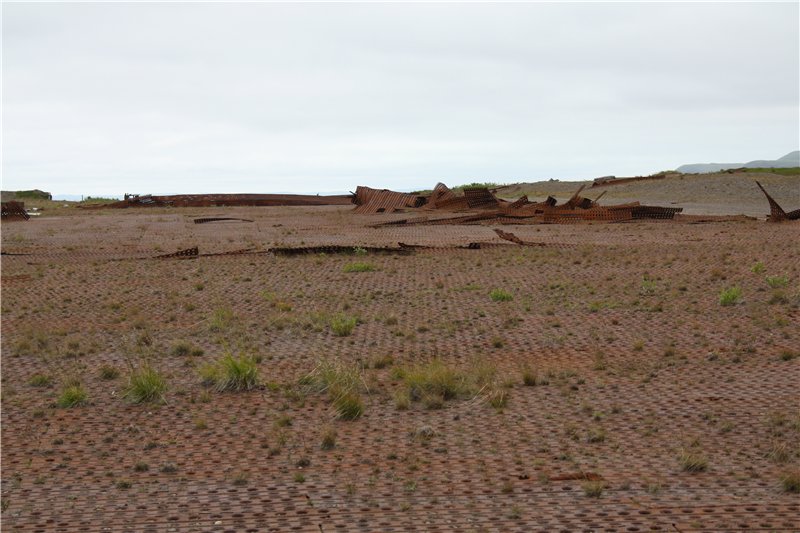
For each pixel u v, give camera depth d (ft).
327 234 122.31
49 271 76.18
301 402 31.35
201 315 52.44
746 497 20.84
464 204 187.42
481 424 28.02
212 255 87.61
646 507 20.34
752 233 102.53
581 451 24.90
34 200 330.34
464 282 65.16
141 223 156.35
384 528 19.47
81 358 40.78
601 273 68.18
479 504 20.86
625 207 133.69
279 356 40.11
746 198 191.31
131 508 21.16
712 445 25.08
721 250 81.76
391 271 72.13
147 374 33.09
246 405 31.27
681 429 26.78
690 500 20.74
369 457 24.85
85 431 28.32
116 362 39.68
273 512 20.66
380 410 30.14
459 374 34.04
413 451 25.31
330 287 63.46
